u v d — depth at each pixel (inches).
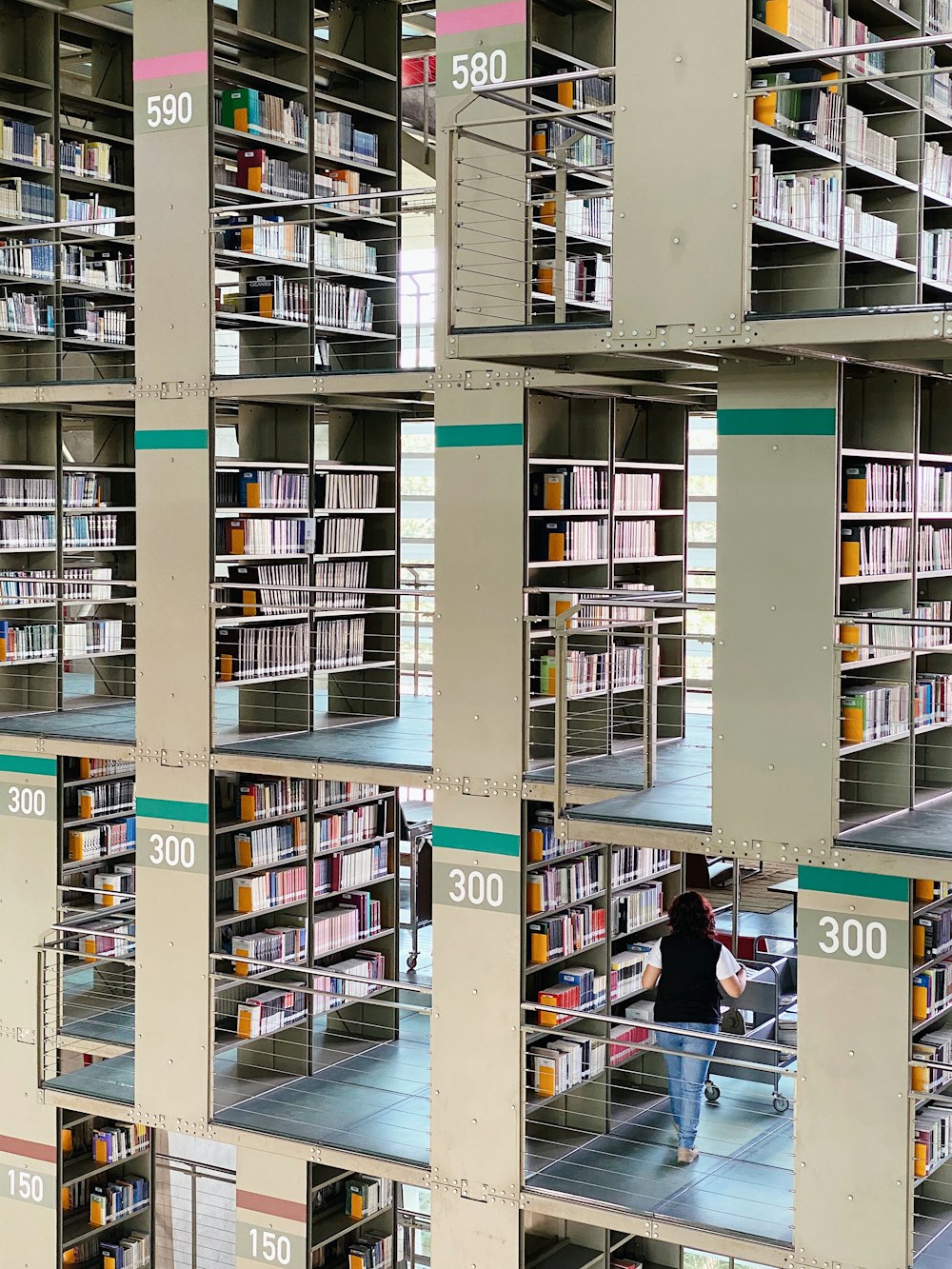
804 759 240.4
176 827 337.1
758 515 243.9
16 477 383.9
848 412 283.7
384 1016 374.9
